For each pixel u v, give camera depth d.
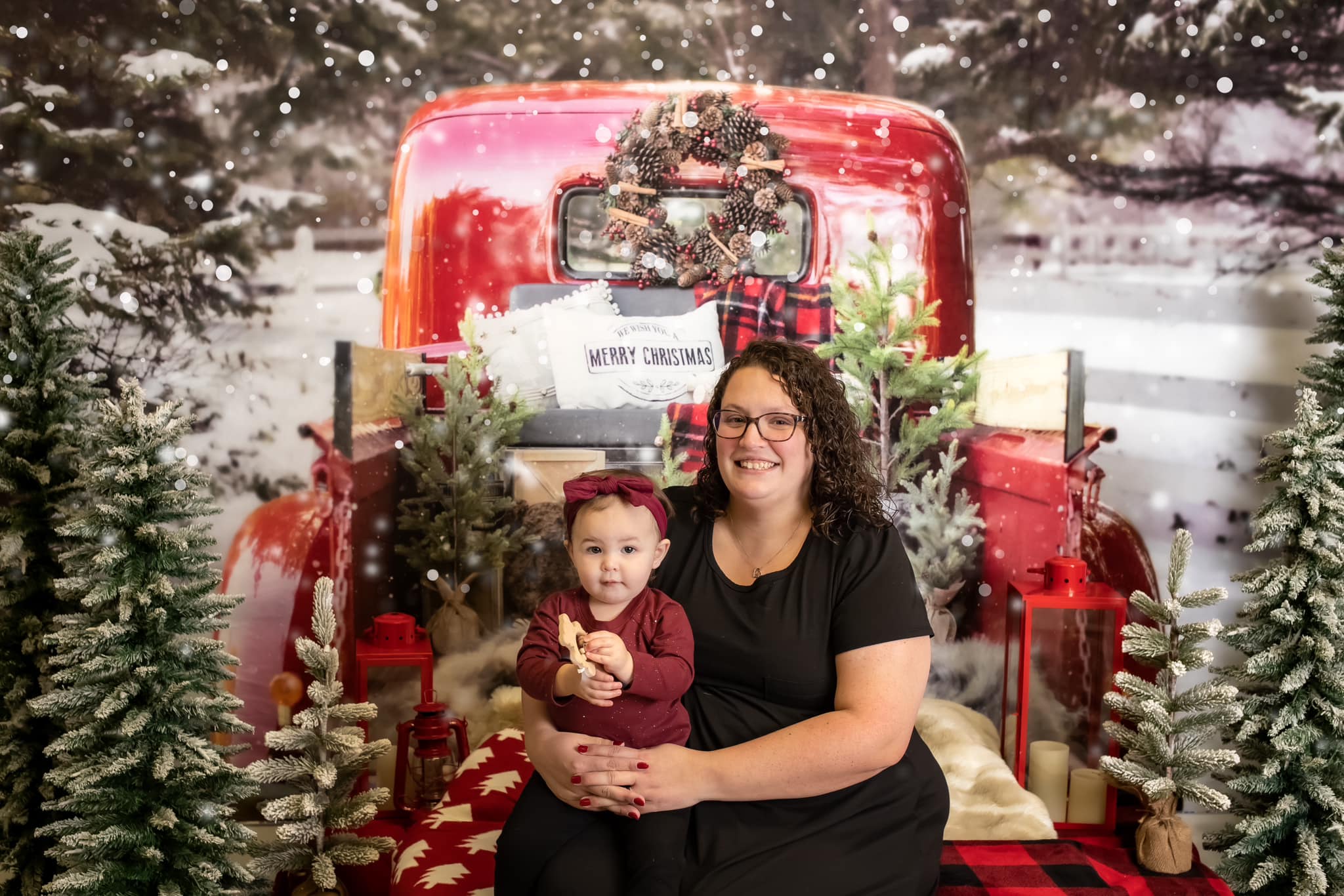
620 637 1.87
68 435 2.87
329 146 3.79
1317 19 3.70
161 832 2.41
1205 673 3.74
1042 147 3.77
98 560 2.34
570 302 3.53
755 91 3.67
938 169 3.64
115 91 3.73
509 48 3.79
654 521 1.98
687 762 1.85
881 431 3.25
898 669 1.91
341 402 2.79
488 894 2.07
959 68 3.76
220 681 2.58
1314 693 2.74
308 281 3.81
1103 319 3.79
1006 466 3.19
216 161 3.77
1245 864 2.80
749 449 2.00
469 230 3.61
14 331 2.82
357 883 2.64
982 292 3.79
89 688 2.39
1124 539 3.31
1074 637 2.86
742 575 2.11
